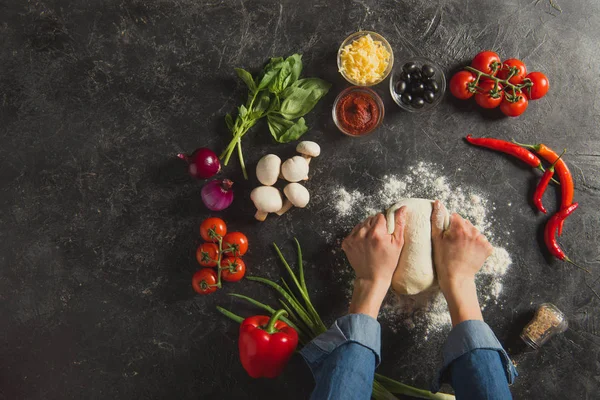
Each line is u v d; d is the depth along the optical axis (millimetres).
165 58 1727
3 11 1726
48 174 1720
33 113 1726
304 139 1713
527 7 1714
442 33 1714
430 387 1566
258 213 1660
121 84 1723
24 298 1703
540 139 1719
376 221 1589
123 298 1699
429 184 1713
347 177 1714
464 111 1719
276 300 1689
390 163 1716
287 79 1620
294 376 1668
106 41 1726
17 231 1713
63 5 1726
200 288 1607
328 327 1684
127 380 1688
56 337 1697
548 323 1630
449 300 1524
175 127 1719
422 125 1720
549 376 1683
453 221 1592
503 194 1712
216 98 1720
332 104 1715
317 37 1720
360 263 1577
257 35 1722
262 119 1704
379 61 1637
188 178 1712
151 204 1709
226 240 1622
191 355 1685
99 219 1712
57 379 1691
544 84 1638
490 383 1298
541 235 1708
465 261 1547
